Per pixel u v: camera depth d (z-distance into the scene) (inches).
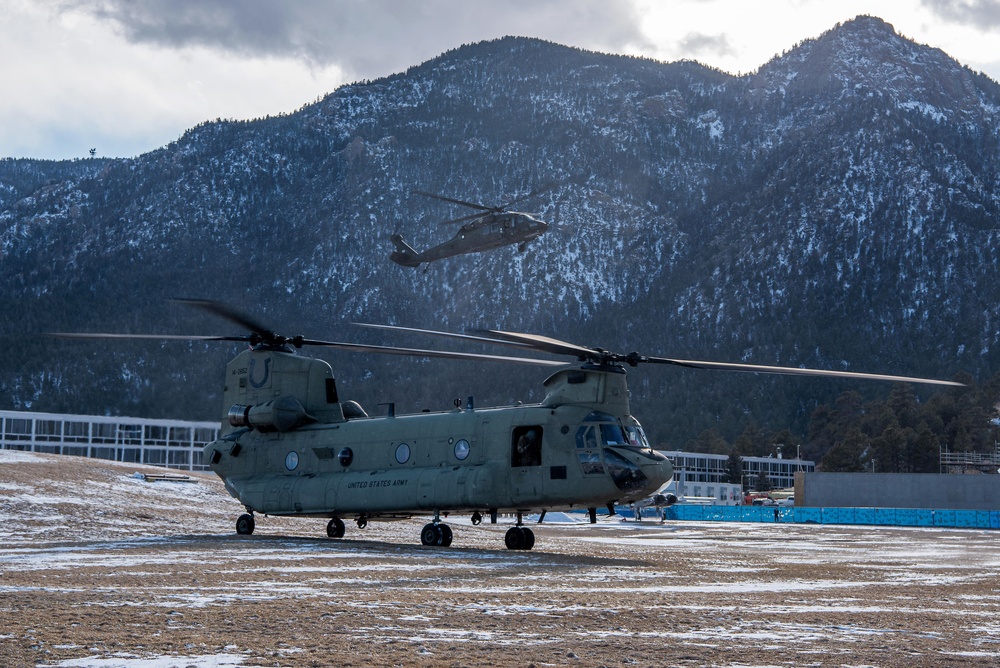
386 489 1553.9
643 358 1469.0
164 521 1808.6
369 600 805.9
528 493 1453.0
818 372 1353.3
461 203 3117.6
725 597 915.4
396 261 3363.7
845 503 5629.9
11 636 591.5
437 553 1360.7
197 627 647.8
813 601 904.3
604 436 1423.5
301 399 1716.3
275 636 620.1
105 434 5969.5
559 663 557.0
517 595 868.0
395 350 1547.7
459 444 1521.9
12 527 1574.8
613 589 954.1
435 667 534.9
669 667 553.6
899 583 1152.8
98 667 514.3
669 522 4618.6
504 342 1346.0
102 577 937.5
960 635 699.4
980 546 2460.6
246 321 1707.7
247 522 1732.3
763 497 7337.6
